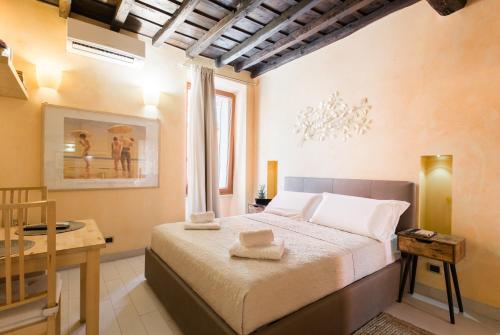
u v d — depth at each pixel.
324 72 3.31
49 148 2.69
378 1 2.57
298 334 1.41
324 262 1.66
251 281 1.35
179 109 3.59
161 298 2.11
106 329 1.79
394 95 2.60
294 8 2.62
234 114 4.57
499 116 1.96
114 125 3.08
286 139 3.86
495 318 1.96
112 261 3.07
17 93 2.42
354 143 2.96
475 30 2.09
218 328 1.35
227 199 4.56
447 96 2.24
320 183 3.23
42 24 2.68
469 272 2.10
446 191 2.40
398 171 2.57
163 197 3.46
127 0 2.48
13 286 1.41
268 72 4.18
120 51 2.87
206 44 3.23
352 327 1.75
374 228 2.24
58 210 2.77
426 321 1.93
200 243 1.98
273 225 2.61
